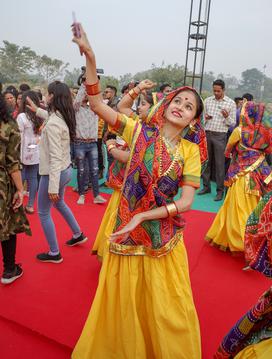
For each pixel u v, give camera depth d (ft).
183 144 6.99
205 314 9.75
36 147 15.92
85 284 10.78
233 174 13.52
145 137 6.76
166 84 20.15
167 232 6.98
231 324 9.36
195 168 6.84
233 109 21.62
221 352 6.08
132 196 6.84
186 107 6.77
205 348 8.44
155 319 6.78
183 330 7.00
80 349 6.92
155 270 6.92
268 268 5.30
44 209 11.45
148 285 6.96
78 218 16.52
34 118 15.69
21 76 165.27
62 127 10.95
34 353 8.11
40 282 10.78
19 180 9.62
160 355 6.84
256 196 13.04
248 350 5.26
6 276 10.48
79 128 17.79
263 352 5.01
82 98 17.49
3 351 8.11
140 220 6.30
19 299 9.86
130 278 6.92
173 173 6.70
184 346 7.00
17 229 9.94
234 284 11.37
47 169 11.00
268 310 5.38
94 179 18.67
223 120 21.48
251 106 13.16
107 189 22.29
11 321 8.95
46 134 10.84
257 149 13.21
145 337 7.20
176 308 7.07
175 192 6.97
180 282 7.28
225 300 10.46
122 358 7.06
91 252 12.46
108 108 6.83
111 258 7.11
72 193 20.61
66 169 11.58
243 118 13.23
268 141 13.03
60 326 8.84
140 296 7.14
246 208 13.00
